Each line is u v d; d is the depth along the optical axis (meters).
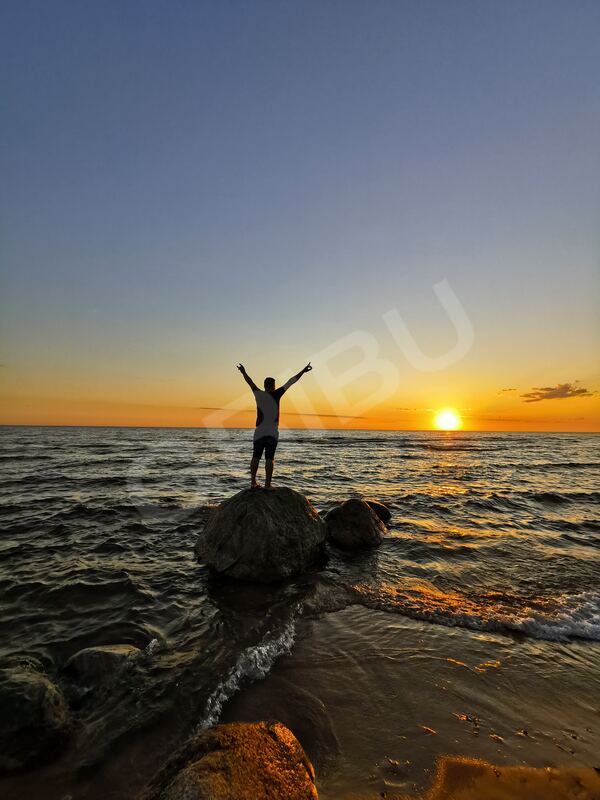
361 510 9.77
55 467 22.75
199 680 4.20
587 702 3.91
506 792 2.82
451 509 13.20
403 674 4.32
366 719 3.60
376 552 8.82
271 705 3.80
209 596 6.50
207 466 24.39
